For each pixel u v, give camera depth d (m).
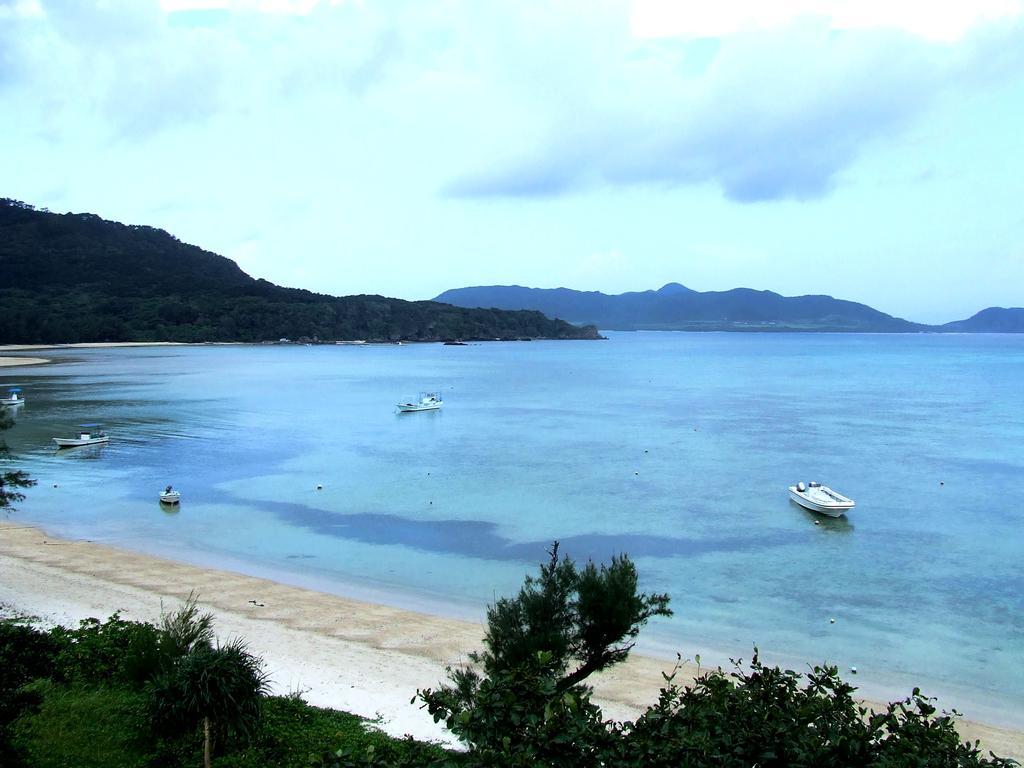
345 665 24.61
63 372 155.50
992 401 112.25
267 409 99.62
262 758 16.22
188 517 46.16
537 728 9.23
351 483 55.47
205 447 70.44
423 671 24.25
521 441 74.44
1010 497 51.66
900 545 40.66
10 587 31.88
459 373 169.12
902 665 26.47
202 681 16.12
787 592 33.50
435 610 31.19
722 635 28.84
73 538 41.38
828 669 11.73
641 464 62.69
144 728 16.77
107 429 80.44
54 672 16.33
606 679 24.27
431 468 60.97
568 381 149.12
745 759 9.34
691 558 38.34
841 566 37.09
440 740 18.77
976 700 24.11
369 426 85.06
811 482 51.66
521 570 36.69
